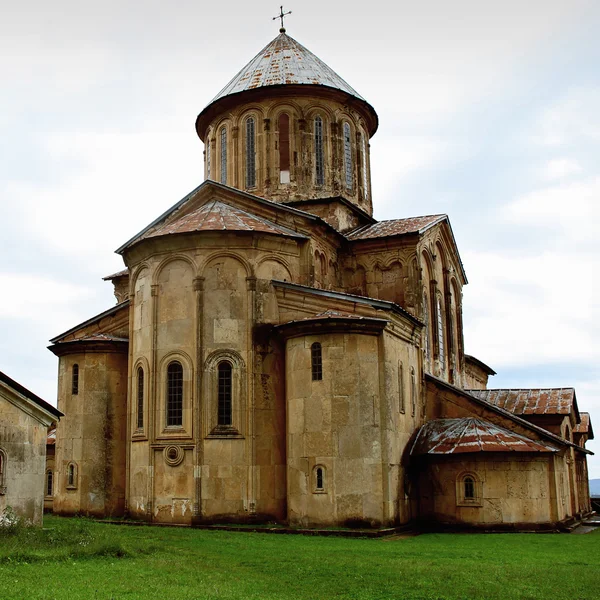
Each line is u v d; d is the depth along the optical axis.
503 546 21.50
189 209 31.52
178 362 26.80
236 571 16.05
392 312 26.55
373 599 13.53
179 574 15.22
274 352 26.97
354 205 34.72
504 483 26.25
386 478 24.69
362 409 24.92
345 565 16.98
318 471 24.59
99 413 30.25
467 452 26.38
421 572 16.17
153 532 22.72
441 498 26.84
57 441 30.77
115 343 30.69
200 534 22.62
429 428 28.89
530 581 15.38
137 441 27.31
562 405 32.38
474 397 29.62
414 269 31.92
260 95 34.25
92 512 29.39
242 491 25.59
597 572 16.62
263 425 26.30
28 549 16.92
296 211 29.67
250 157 34.38
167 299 27.41
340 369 25.08
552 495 26.61
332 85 34.72
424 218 35.03
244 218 28.81
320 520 24.28
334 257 32.22
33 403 21.75
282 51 36.28
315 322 25.33
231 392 26.36
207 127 36.66
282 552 19.03
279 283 27.50
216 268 27.16
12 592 12.69
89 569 15.27
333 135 34.59
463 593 14.02
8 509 20.80
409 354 29.02
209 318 26.80
